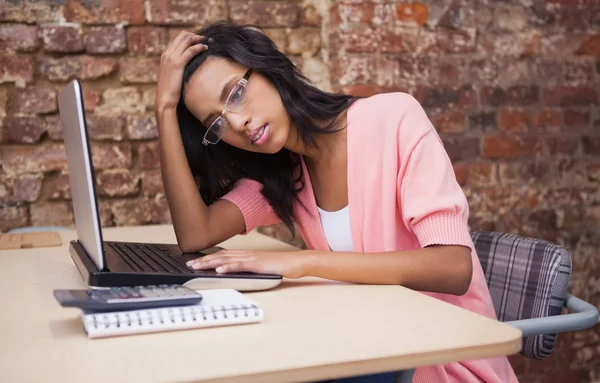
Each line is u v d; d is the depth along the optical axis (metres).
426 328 0.92
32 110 2.30
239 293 1.05
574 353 2.84
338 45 2.50
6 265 1.43
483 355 0.86
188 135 1.62
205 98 1.42
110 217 2.38
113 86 2.36
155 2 2.37
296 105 1.43
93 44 2.33
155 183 2.41
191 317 0.92
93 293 0.94
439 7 2.61
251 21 2.46
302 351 0.82
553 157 2.80
